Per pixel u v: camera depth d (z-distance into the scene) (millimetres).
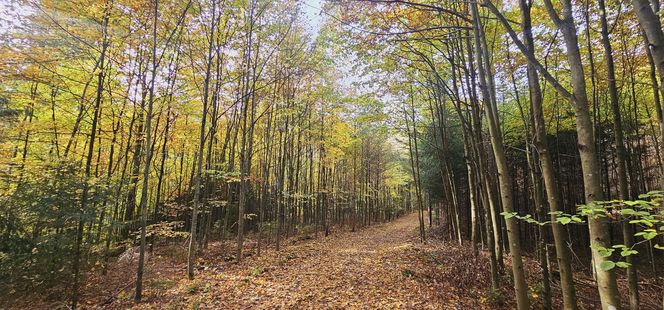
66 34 8781
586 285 8703
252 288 7688
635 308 6223
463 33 8141
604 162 13508
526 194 17391
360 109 16750
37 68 8578
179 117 13875
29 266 6922
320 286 7852
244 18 10953
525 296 5258
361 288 7719
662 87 2547
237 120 16281
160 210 16266
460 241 14234
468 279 8344
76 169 7832
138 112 11117
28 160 7723
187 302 6836
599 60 8766
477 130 8211
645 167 12875
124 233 12766
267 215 23609
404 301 6832
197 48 10617
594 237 3119
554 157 16203
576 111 3355
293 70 13547
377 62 10289
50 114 10945
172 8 8727
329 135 20422
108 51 9406
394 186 39875
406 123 16328
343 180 31562
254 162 21656
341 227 27906
